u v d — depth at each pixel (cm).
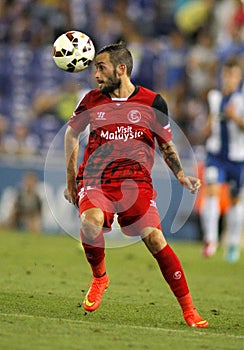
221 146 4453
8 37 6419
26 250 4266
